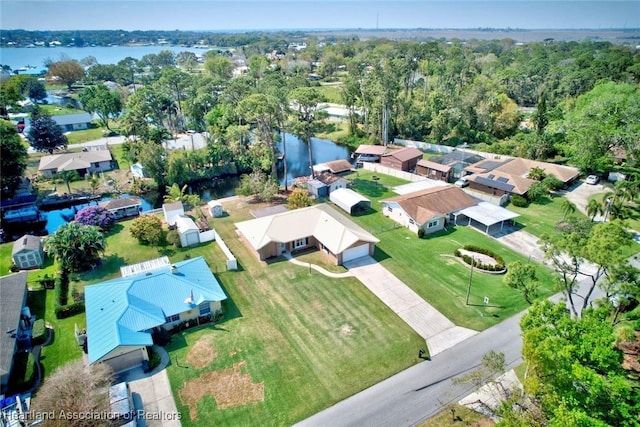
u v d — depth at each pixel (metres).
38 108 117.88
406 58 124.50
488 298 41.25
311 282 44.25
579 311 38.47
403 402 29.64
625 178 70.31
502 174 68.25
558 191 68.50
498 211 56.75
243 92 105.75
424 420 28.20
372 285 43.62
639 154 68.44
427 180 71.88
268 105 68.44
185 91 133.25
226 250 49.88
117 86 161.75
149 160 75.75
